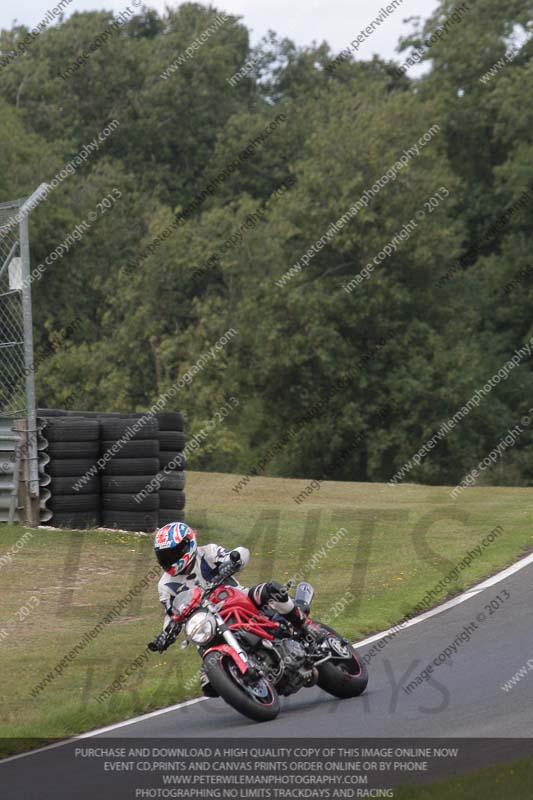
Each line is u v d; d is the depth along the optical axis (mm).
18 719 34219
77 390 178875
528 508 82500
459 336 185000
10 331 70188
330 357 173750
